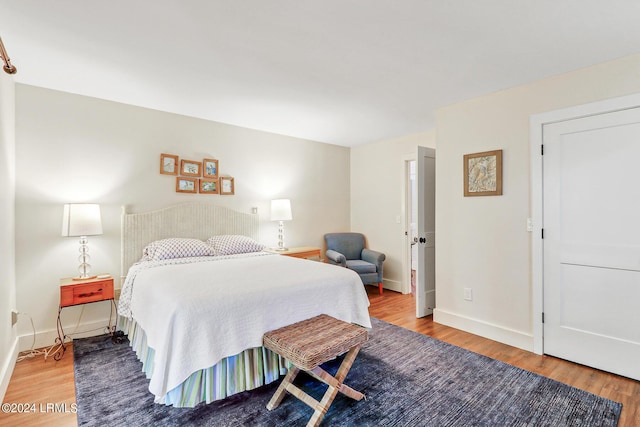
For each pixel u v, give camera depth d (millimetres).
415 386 2123
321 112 3492
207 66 2381
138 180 3314
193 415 1812
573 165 2451
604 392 2051
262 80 2635
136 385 2123
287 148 4586
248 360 2020
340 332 1957
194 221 3645
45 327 2797
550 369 2359
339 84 2719
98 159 3082
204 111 3475
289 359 1752
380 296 4469
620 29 1874
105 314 3072
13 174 2594
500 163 2850
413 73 2492
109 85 2750
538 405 1913
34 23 1821
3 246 2174
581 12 1710
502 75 2527
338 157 5266
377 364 2434
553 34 1932
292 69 2428
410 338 2951
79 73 2508
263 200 4328
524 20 1787
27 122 2723
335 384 1780
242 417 1800
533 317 2660
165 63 2332
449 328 3217
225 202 3957
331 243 4910
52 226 2840
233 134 4023
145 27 1866
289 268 2701
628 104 2193
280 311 2088
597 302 2357
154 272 2518
